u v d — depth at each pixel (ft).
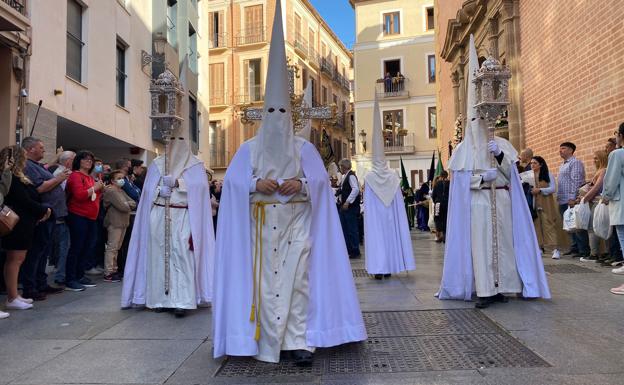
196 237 18.80
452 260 19.35
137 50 53.21
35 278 21.53
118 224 26.63
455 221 19.27
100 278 27.73
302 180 13.29
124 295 19.52
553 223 29.76
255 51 107.65
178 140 19.66
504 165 18.45
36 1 34.06
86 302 20.85
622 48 25.54
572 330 14.60
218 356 12.84
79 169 23.94
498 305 18.02
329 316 13.04
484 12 46.73
